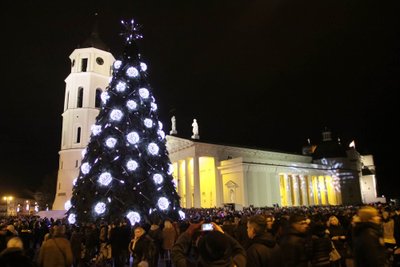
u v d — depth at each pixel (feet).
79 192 77.25
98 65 186.60
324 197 245.04
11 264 18.38
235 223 46.91
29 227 76.23
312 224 24.64
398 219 40.04
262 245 17.37
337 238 37.68
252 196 187.52
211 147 204.23
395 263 37.58
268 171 201.87
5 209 310.65
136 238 34.22
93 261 56.59
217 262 13.37
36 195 270.67
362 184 304.50
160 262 60.23
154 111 89.35
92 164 78.33
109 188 73.31
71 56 188.14
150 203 75.25
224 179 199.31
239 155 219.61
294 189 220.23
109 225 59.26
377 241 17.98
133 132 78.84
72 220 74.90
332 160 270.26
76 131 175.22
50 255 27.17
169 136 222.07
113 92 85.71
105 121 82.07
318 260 19.97
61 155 176.04
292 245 18.72
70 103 179.01
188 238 18.19
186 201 197.36
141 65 92.27
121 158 76.38
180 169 212.84
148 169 78.74
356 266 18.57
